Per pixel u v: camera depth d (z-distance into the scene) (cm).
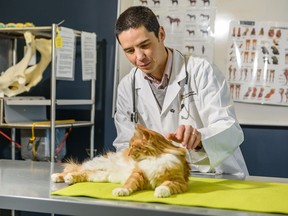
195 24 255
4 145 292
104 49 276
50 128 236
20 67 245
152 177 104
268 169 250
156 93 165
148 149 106
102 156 128
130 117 168
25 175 130
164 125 163
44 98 269
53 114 234
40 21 290
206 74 153
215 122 142
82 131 285
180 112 159
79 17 281
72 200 98
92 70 260
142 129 109
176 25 258
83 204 95
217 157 131
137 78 167
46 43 251
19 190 108
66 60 240
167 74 159
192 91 157
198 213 87
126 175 111
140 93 166
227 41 250
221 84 154
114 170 116
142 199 97
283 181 125
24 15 293
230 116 141
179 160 107
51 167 145
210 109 145
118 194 99
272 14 244
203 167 133
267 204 94
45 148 244
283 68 244
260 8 245
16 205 102
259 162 251
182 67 159
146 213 90
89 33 258
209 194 103
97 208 94
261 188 112
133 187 102
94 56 261
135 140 108
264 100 247
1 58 277
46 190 108
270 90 246
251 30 247
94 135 281
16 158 283
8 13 296
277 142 249
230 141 133
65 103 246
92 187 109
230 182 121
